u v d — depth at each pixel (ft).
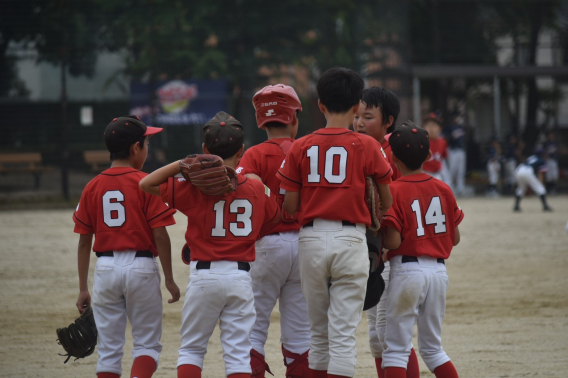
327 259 41.32
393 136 45.19
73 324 45.39
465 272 98.27
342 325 41.29
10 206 191.21
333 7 213.87
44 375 54.19
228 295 40.91
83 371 55.31
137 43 208.13
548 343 63.10
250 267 46.03
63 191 203.92
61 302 80.48
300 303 47.91
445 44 246.06
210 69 208.95
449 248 45.19
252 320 41.98
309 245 41.96
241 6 212.02
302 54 213.66
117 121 45.24
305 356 47.32
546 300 80.59
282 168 43.57
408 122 46.06
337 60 213.25
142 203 43.86
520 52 244.42
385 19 217.15
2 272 98.58
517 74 229.04
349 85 43.01
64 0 205.26
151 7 208.13
